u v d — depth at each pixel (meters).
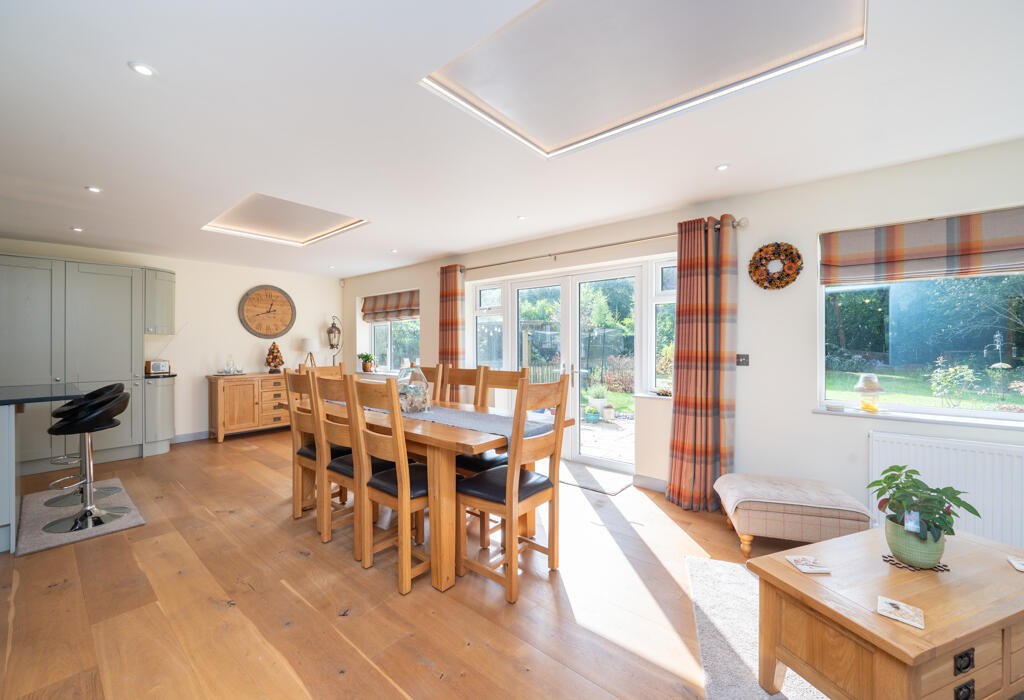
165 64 1.62
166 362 4.86
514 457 1.96
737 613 1.91
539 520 2.97
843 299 2.91
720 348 3.11
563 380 2.22
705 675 1.56
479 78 1.81
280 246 4.67
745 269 3.12
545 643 1.72
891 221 2.63
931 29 1.45
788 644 1.42
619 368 4.08
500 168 2.63
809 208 2.89
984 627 1.18
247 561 2.37
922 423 2.54
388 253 5.05
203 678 1.53
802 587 1.38
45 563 2.34
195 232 4.02
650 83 1.85
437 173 2.70
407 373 2.98
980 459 2.32
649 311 3.84
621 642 1.73
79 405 2.86
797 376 2.94
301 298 6.46
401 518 2.06
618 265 4.04
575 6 1.40
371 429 2.57
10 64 1.60
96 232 3.99
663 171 2.69
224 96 1.85
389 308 6.22
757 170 2.68
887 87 1.80
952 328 2.58
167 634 1.77
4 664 1.59
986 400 2.48
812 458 2.88
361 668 1.58
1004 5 1.33
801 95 1.87
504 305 4.91
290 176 2.73
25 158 2.43
